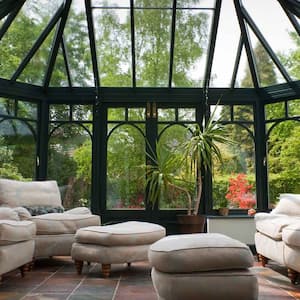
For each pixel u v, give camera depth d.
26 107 5.39
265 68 5.30
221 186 5.45
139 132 5.62
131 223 3.89
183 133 5.62
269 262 4.09
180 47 5.20
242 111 5.61
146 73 5.48
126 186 5.51
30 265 3.66
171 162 5.17
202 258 2.12
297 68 5.00
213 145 5.08
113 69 5.46
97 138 5.52
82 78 5.55
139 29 5.04
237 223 4.92
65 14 4.83
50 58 5.26
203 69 5.43
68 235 3.95
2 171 5.07
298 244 2.88
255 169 5.48
